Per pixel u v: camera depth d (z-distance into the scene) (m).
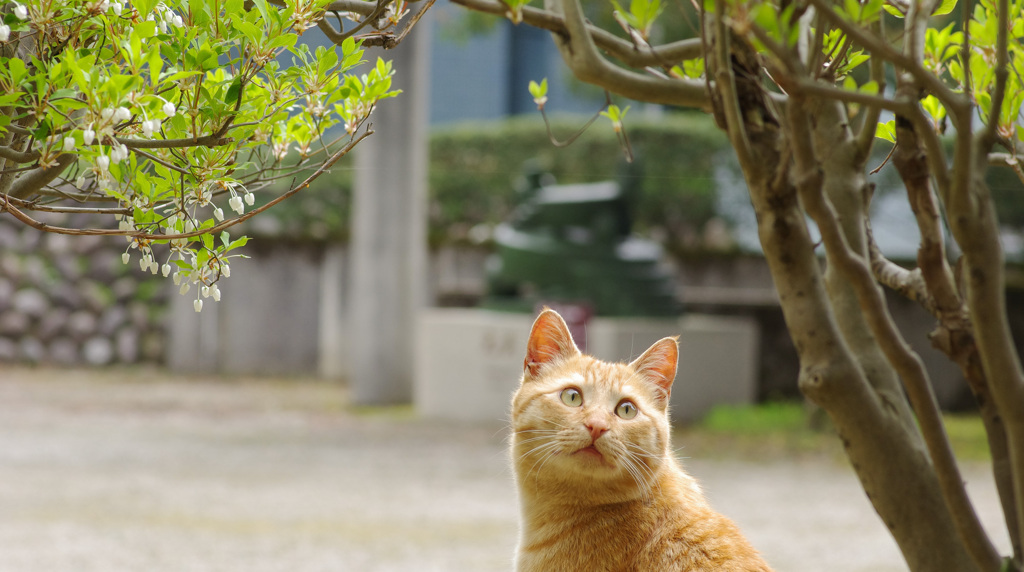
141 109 1.69
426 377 12.16
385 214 12.66
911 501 2.12
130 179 1.90
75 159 1.97
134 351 15.57
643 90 2.28
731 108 1.70
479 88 19.12
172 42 1.80
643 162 15.48
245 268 15.64
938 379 13.39
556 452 2.66
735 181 15.46
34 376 14.41
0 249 15.35
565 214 12.36
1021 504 1.58
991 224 1.54
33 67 1.93
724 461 9.46
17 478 7.84
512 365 11.58
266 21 1.81
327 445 9.91
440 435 10.68
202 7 1.85
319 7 1.85
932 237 1.92
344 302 15.87
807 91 1.39
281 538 6.20
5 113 1.88
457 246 15.80
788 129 1.82
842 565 5.80
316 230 15.69
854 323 2.32
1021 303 13.60
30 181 1.92
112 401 12.47
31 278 15.38
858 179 2.28
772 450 10.05
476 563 5.70
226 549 5.88
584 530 2.67
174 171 1.94
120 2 1.85
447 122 18.95
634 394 2.78
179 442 9.81
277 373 15.77
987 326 1.55
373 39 2.15
